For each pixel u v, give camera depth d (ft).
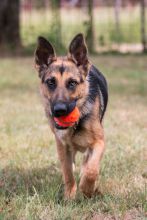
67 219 17.07
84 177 18.31
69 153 19.47
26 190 19.89
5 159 24.32
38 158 24.21
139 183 20.61
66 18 95.09
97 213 17.81
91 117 18.79
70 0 103.24
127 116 33.42
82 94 18.80
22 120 32.12
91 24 73.00
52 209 17.80
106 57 68.18
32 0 99.04
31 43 75.41
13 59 68.03
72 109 18.11
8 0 72.84
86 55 19.20
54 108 18.04
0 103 37.99
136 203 18.51
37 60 19.72
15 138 27.53
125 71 56.03
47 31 78.18
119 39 77.25
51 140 27.14
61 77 18.69
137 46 80.64
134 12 103.71
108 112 34.55
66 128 18.52
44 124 31.19
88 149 19.26
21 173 22.25
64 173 19.35
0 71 56.80
